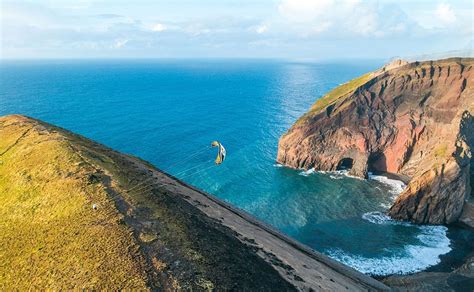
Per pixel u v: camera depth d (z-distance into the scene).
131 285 27.28
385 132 111.19
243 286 30.11
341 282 41.06
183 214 40.62
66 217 37.78
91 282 27.94
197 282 28.80
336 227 77.69
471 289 56.91
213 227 40.44
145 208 39.44
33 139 58.38
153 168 61.00
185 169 105.81
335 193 94.75
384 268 63.59
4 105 179.38
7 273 31.84
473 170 92.69
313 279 37.22
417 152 109.00
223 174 103.94
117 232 33.72
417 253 68.44
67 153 51.03
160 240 33.44
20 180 46.41
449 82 107.62
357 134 110.56
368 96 114.06
